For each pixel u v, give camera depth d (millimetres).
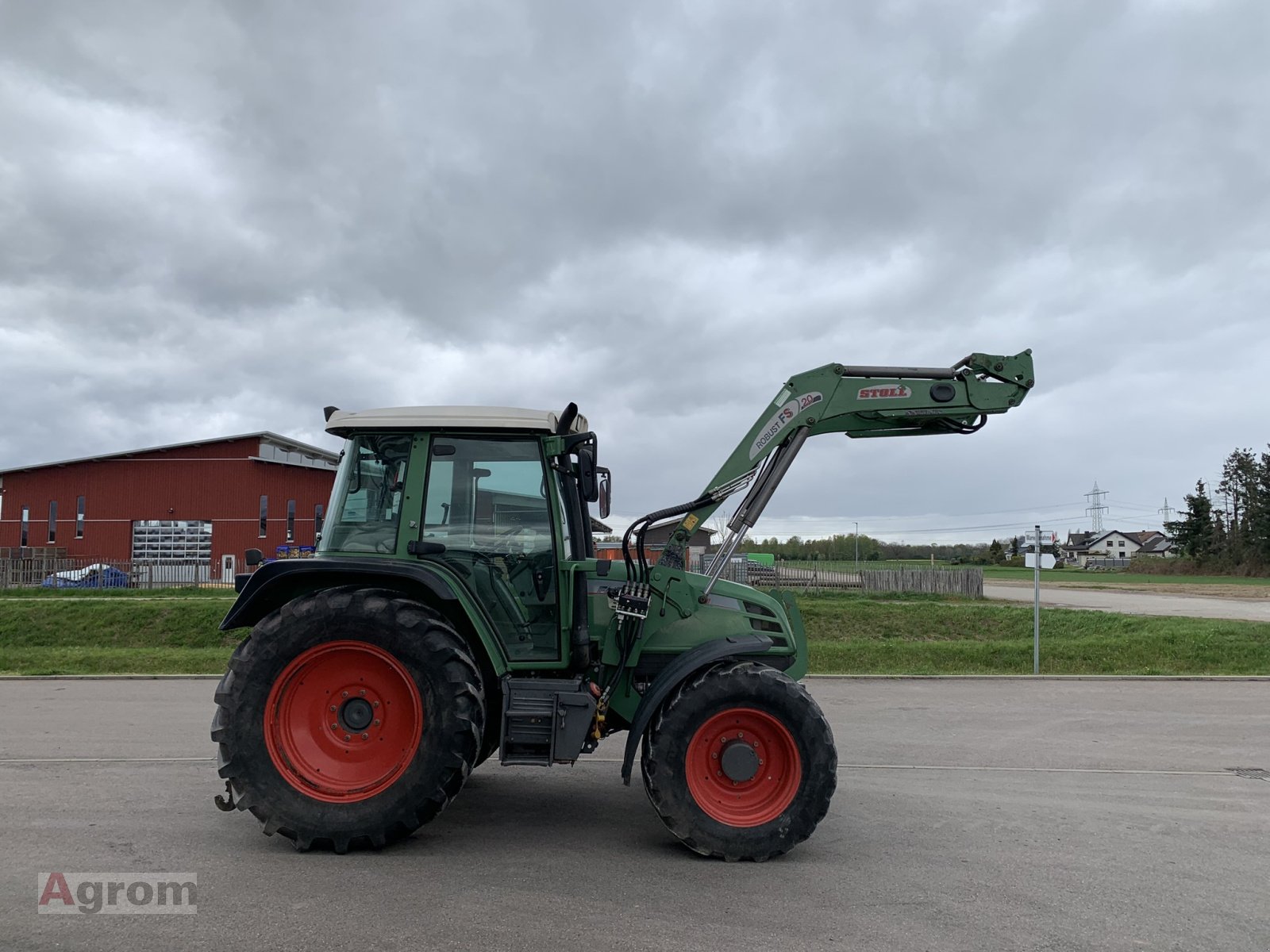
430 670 4543
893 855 4691
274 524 38312
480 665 5020
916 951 3449
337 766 4609
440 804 4527
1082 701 10734
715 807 4590
